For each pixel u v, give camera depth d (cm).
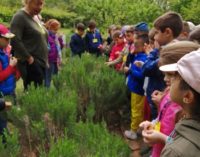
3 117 363
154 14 1925
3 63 368
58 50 711
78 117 461
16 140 292
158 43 330
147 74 356
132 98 438
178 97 148
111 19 1988
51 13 2631
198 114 141
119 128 480
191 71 140
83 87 472
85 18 2186
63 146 262
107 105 479
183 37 368
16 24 455
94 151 273
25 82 486
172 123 221
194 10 1786
